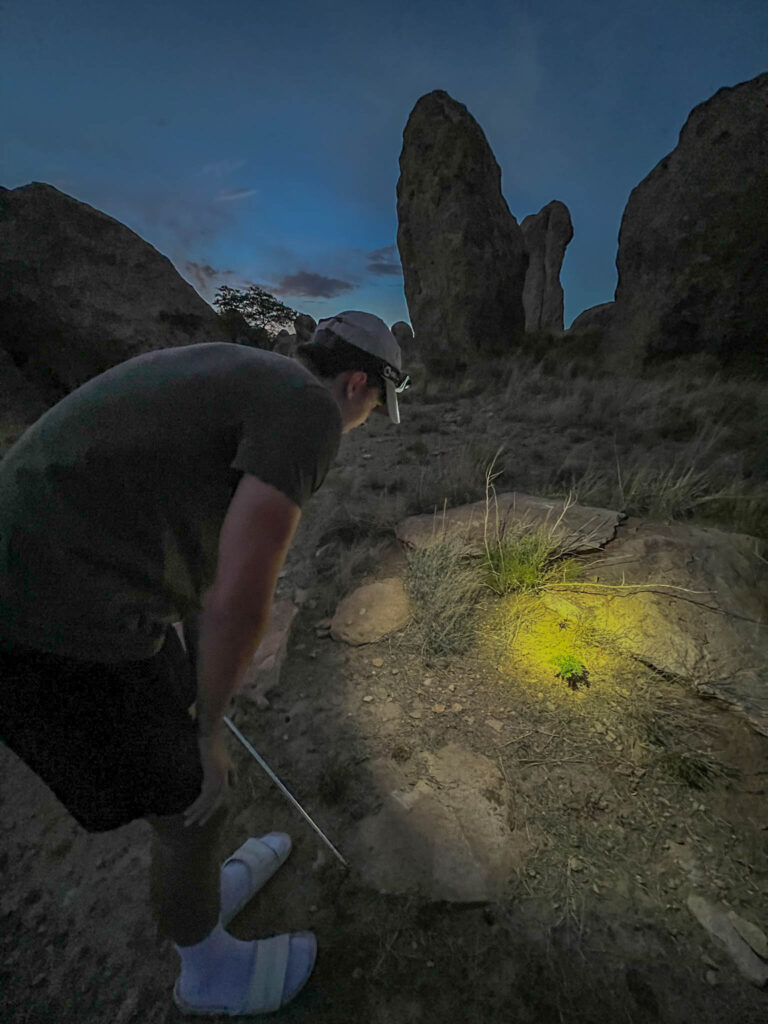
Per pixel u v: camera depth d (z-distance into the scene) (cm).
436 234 1042
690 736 208
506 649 257
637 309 905
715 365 788
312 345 126
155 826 112
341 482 452
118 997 146
